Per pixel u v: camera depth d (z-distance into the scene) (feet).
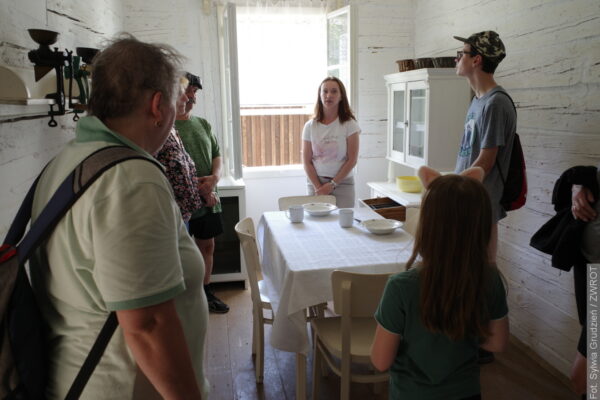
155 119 3.31
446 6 11.63
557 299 8.33
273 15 12.99
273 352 9.20
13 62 5.24
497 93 7.79
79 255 2.98
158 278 2.91
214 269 12.28
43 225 2.99
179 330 3.06
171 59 3.44
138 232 2.86
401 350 4.36
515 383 8.04
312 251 7.37
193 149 10.09
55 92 5.87
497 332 4.29
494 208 7.93
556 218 6.68
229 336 9.79
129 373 3.16
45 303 3.21
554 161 8.15
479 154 8.16
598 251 5.91
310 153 11.93
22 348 2.98
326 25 12.98
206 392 3.84
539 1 8.29
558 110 7.99
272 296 7.69
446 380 4.21
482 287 3.96
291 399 7.73
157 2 12.30
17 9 5.38
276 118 15.05
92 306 3.07
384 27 13.35
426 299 4.01
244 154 15.12
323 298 6.68
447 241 3.93
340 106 11.55
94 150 3.11
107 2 10.27
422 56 13.10
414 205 10.64
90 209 2.89
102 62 3.20
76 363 3.14
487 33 8.04
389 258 7.04
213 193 10.28
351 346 6.51
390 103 12.36
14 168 5.19
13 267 2.99
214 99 13.14
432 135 10.44
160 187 3.04
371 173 14.12
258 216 14.01
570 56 7.64
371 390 7.97
